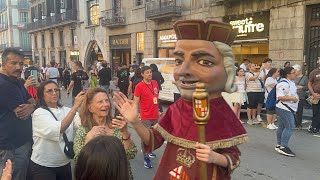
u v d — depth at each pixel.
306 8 12.91
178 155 2.12
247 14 15.59
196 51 2.03
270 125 9.11
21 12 55.72
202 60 2.04
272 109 8.43
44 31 40.22
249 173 5.69
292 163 6.21
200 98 1.82
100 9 27.94
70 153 3.36
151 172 5.75
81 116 3.04
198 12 18.17
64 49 35.41
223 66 2.09
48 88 3.48
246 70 11.05
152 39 22.00
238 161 2.07
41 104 3.50
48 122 3.25
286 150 6.71
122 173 1.69
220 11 16.83
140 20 23.03
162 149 7.05
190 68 2.04
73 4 32.09
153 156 6.49
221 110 2.09
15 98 3.70
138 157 6.59
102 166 1.62
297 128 9.20
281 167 5.99
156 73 10.19
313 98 8.69
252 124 9.70
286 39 13.65
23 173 3.78
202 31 2.03
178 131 2.12
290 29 13.46
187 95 2.06
